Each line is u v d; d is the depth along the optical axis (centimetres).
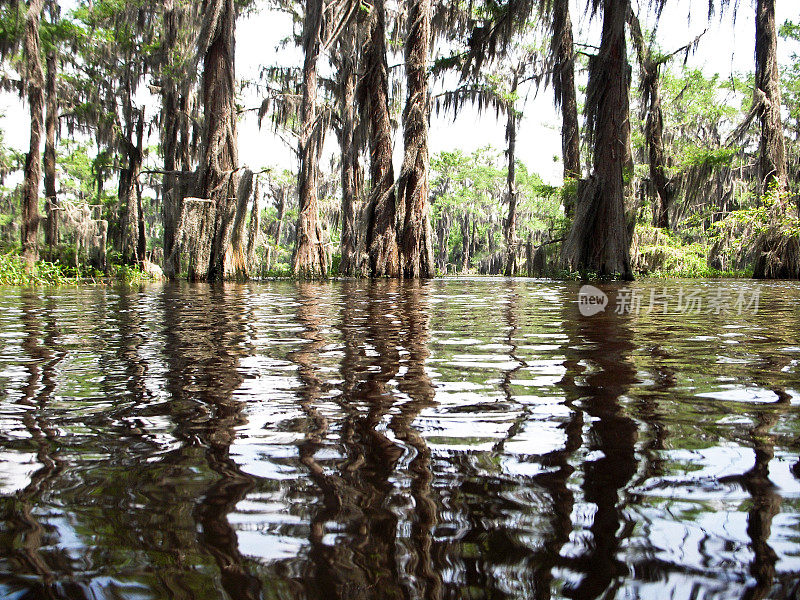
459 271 6234
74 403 234
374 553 114
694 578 104
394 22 2683
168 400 238
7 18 2066
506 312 607
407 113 1881
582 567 108
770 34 1889
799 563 109
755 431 190
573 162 2217
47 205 2517
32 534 124
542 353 347
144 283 1691
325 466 162
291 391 252
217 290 1148
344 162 2472
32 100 2214
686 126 3384
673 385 260
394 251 1878
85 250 2491
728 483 148
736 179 3388
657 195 2616
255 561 111
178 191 2272
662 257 2105
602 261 1552
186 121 2723
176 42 2598
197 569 109
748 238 1848
